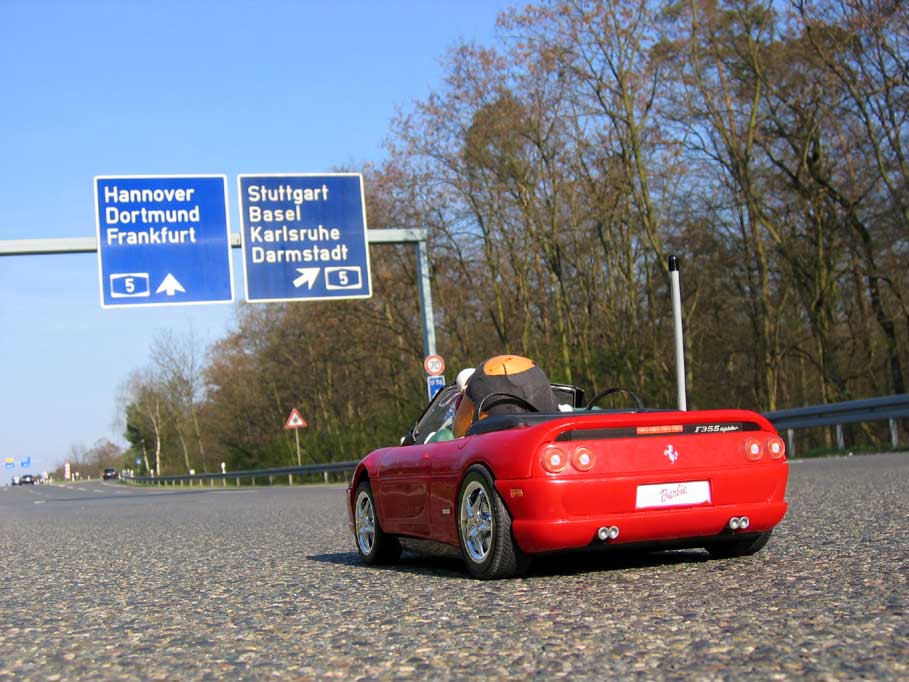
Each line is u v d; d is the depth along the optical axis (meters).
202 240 20.53
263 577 6.86
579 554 6.02
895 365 29.45
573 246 34.03
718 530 5.65
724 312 33.94
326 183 21.38
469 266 35.28
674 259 7.63
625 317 34.75
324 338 43.56
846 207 29.20
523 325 35.78
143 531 13.12
